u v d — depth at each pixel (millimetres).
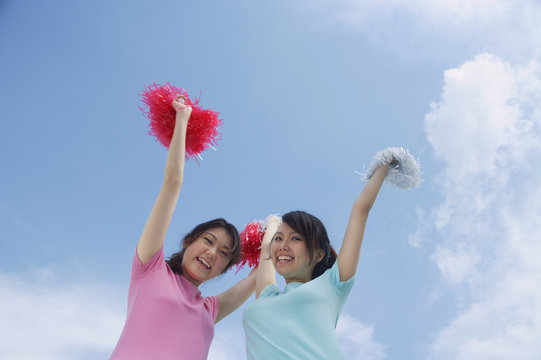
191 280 2445
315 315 1987
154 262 2240
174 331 2053
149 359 1928
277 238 2395
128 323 2090
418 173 2254
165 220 2199
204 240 2453
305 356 1842
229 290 2613
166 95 2439
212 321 2297
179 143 2279
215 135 2576
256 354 1992
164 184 2217
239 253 2531
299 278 2336
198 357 2082
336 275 2141
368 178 2320
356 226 2166
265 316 2072
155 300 2109
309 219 2420
